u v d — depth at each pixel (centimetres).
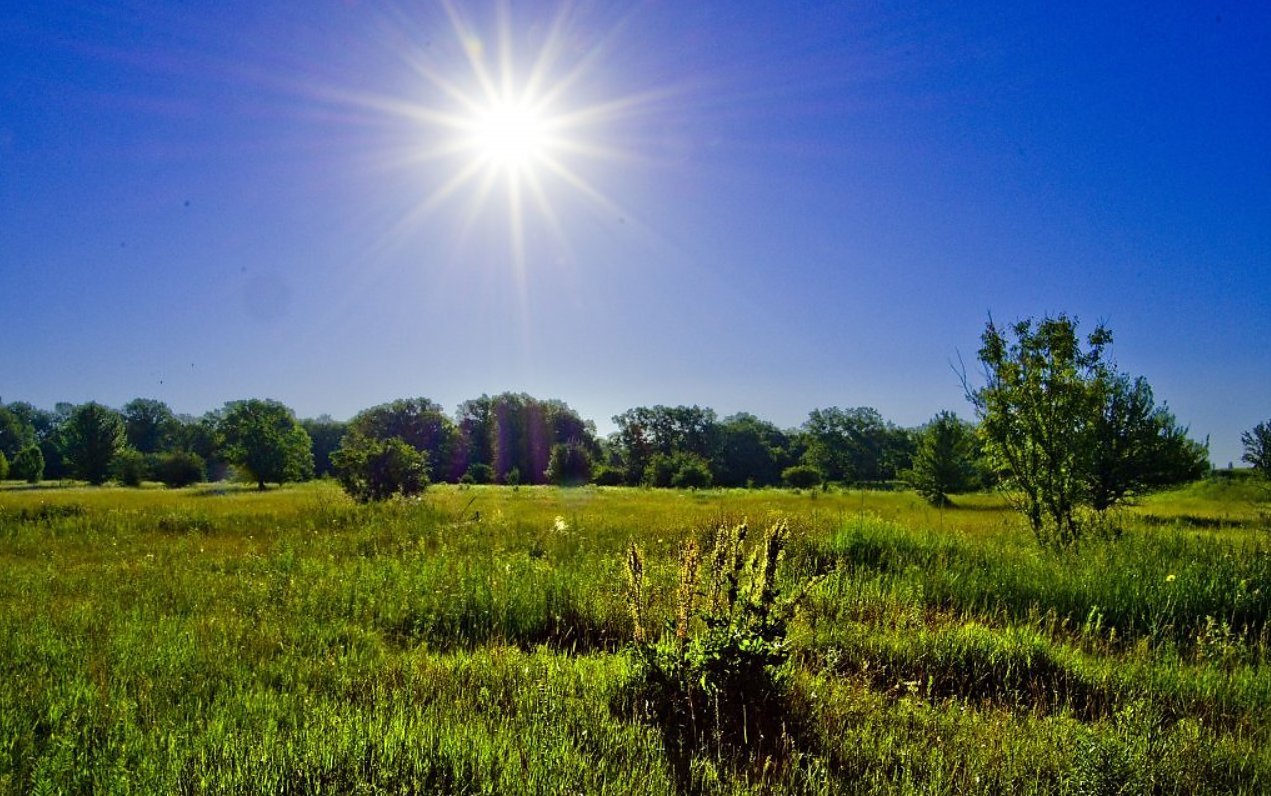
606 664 553
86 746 367
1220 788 373
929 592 842
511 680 505
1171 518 2095
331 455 2412
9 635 594
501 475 9094
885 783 354
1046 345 1277
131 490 4597
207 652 565
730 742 412
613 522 1560
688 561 507
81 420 6756
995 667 571
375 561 1009
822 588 793
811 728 430
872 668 571
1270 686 539
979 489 3522
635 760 378
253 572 948
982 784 363
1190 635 720
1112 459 2153
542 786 332
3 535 1451
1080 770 357
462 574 823
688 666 471
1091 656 633
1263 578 815
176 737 384
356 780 334
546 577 817
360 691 486
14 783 335
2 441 10419
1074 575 849
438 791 329
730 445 9788
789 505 2467
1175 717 493
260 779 337
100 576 934
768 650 462
